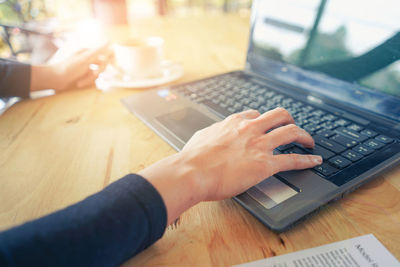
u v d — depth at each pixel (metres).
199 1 2.40
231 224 0.39
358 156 0.46
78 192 0.44
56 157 0.53
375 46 0.57
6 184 0.46
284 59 0.75
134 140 0.58
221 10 2.34
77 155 0.53
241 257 0.34
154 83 0.82
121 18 1.49
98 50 0.89
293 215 0.36
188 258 0.34
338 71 0.64
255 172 0.40
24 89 0.76
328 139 0.51
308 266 0.32
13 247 0.26
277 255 0.34
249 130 0.46
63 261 0.26
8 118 0.67
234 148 0.43
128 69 0.86
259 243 0.36
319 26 0.66
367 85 0.59
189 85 0.79
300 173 0.43
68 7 1.78
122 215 0.30
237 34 1.43
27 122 0.65
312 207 0.37
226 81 0.81
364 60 0.59
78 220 0.29
